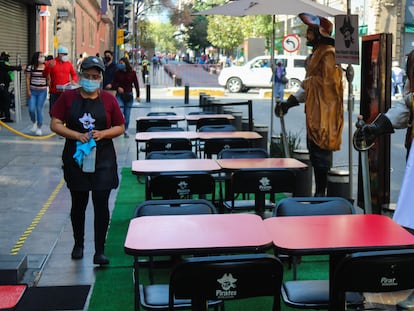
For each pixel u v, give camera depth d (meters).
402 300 5.34
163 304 4.41
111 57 16.59
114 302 5.57
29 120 19.36
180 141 9.16
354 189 10.72
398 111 5.53
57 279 6.14
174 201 5.32
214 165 7.16
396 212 4.89
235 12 10.00
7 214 8.47
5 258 6.23
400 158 14.12
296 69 36.84
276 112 9.45
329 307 3.97
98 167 6.32
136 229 4.43
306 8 9.30
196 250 3.98
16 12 23.19
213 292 3.69
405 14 38.97
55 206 8.94
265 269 3.70
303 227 4.48
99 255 6.45
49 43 36.62
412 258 3.76
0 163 12.15
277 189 6.66
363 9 40.00
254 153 8.12
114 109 6.36
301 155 9.13
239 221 4.62
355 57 7.61
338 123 8.45
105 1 45.31
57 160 12.55
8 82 18.53
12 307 5.45
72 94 6.30
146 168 6.94
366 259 3.73
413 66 5.47
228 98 32.72
